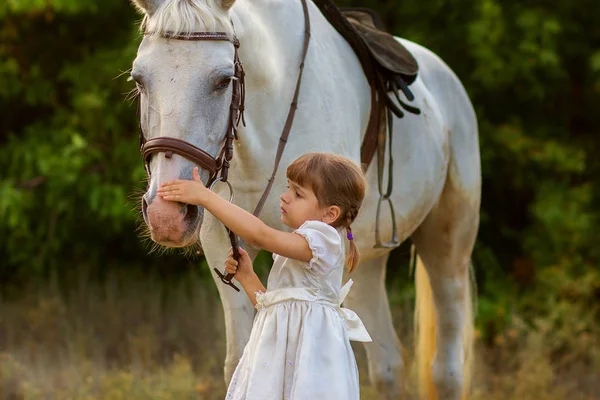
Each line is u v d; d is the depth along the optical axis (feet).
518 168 47.03
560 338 39.19
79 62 45.47
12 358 34.30
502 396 32.94
